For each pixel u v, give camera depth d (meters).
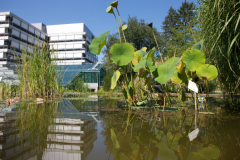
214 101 2.22
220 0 1.39
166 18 19.78
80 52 32.69
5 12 24.86
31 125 0.85
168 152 0.48
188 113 1.29
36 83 3.13
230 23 1.42
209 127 0.81
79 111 1.43
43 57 3.29
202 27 1.77
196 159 0.43
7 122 0.92
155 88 2.80
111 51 1.27
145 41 16.28
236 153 0.47
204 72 1.16
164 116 1.17
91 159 0.42
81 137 0.64
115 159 0.43
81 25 34.47
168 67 1.22
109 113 1.32
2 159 0.42
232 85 1.70
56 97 3.52
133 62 1.58
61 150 0.49
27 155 0.45
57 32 35.03
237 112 1.32
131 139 0.62
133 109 1.58
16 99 2.81
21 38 27.03
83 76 13.93
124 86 1.74
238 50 1.47
